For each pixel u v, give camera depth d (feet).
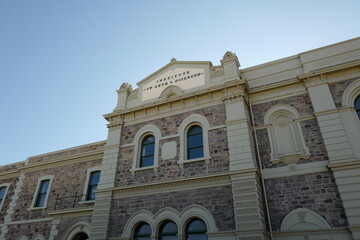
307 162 39.65
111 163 49.73
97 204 46.16
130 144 50.65
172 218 40.32
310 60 47.29
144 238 41.50
